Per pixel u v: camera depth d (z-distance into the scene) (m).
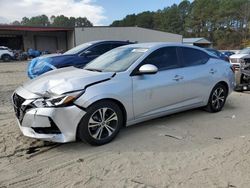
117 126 4.49
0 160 3.88
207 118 5.76
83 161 3.84
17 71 16.77
